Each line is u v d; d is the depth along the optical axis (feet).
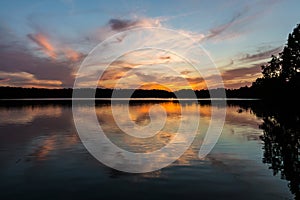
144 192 38.01
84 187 39.93
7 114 171.53
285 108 212.43
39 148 66.44
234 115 158.92
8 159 55.77
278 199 35.76
